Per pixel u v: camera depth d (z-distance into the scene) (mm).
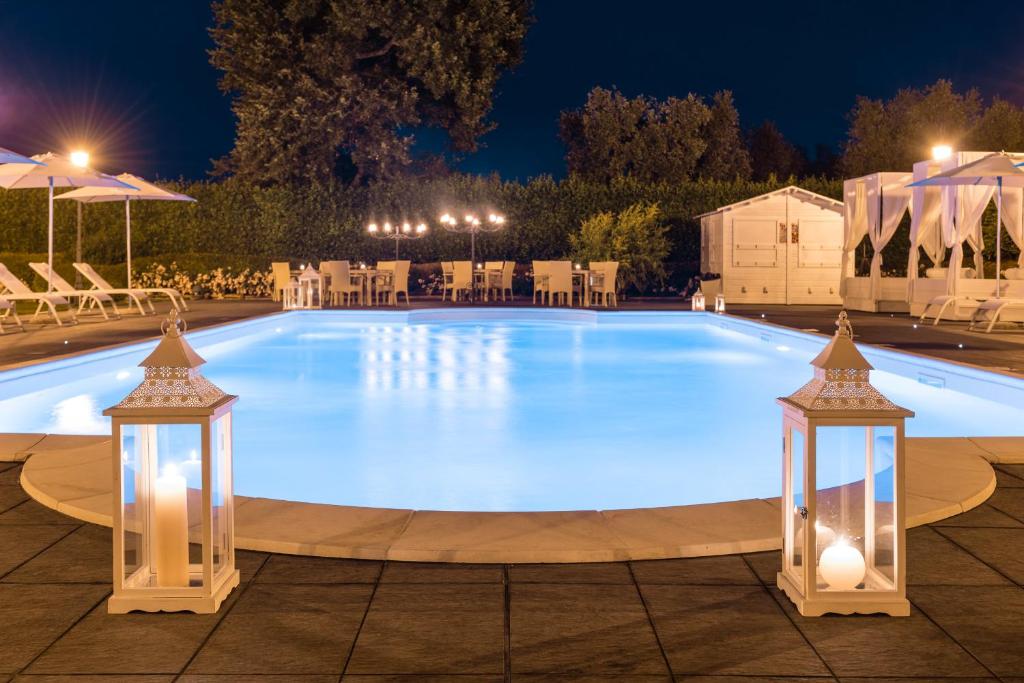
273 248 25062
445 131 30203
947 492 4453
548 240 25562
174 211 24641
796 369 11602
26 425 7914
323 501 5484
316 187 25312
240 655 2758
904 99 37938
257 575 3490
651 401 9156
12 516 4293
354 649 2801
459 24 27938
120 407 3084
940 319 15516
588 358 12781
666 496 5609
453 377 10875
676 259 25719
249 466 6375
